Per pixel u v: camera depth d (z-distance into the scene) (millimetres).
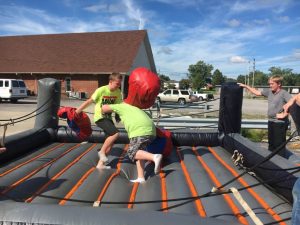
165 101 33750
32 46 37531
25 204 3010
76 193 4273
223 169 5344
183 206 3852
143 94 4992
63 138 7312
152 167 5406
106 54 34188
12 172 4996
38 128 7203
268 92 6398
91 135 7176
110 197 4176
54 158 5895
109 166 5438
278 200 4078
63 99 31844
